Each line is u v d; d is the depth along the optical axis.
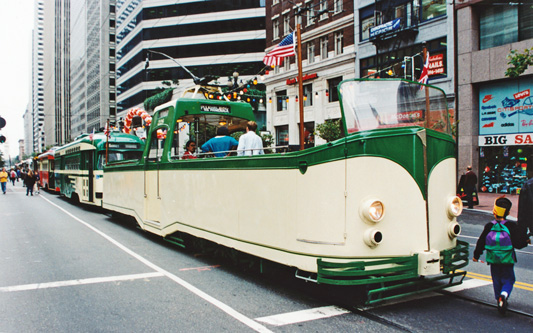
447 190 5.13
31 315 4.78
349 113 4.76
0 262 7.49
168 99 44.53
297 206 5.05
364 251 4.52
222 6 48.12
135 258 7.83
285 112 31.59
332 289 5.70
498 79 19.70
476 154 20.88
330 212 4.68
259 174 5.73
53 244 9.29
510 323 4.42
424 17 22.77
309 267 4.84
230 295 5.49
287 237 5.19
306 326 4.36
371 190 4.54
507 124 19.70
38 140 179.12
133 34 55.56
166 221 8.55
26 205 19.39
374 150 4.57
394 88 5.15
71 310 4.94
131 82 56.62
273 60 7.09
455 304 5.05
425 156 4.84
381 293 4.75
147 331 4.28
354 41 26.70
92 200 16.36
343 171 4.61
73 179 19.61
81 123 106.38
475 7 20.64
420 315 4.66
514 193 19.59
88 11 95.19
